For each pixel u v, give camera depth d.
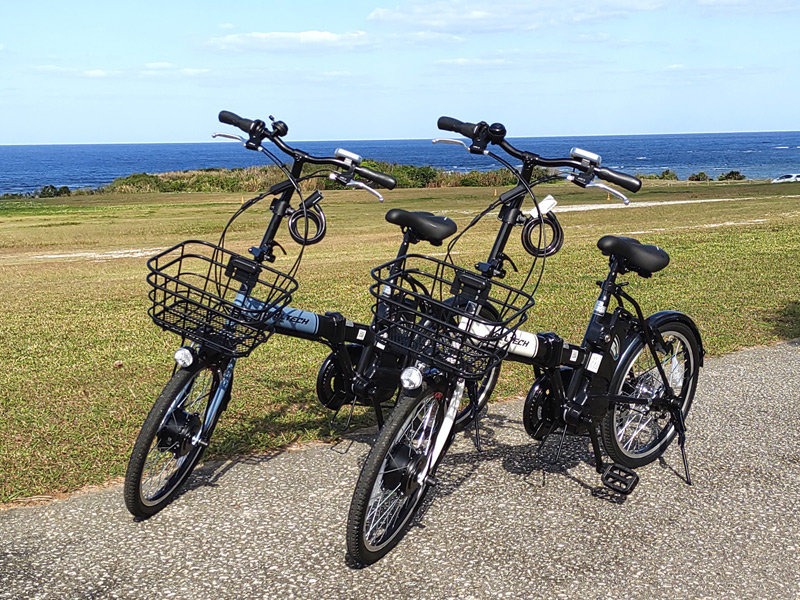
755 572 3.22
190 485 3.97
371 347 3.99
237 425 4.79
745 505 3.84
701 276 10.51
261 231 22.61
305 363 6.27
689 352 4.50
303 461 4.29
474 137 3.48
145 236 21.83
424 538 3.49
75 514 3.65
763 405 5.29
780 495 3.96
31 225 25.97
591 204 31.00
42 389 5.56
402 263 3.83
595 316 4.02
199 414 3.94
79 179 119.25
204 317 3.44
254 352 6.61
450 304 3.53
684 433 4.23
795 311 8.09
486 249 16.19
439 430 3.56
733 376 5.93
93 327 7.91
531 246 3.40
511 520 3.66
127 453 4.34
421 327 3.20
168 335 7.50
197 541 3.43
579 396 3.94
